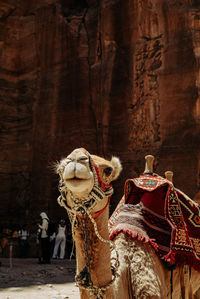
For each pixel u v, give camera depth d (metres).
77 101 20.69
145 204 3.28
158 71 17.81
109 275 2.21
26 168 21.97
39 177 21.27
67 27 21.38
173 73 17.33
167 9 17.62
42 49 22.17
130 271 2.77
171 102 17.23
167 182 3.35
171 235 3.12
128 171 18.39
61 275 10.05
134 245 2.91
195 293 3.85
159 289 2.76
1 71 22.67
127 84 19.02
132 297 2.71
